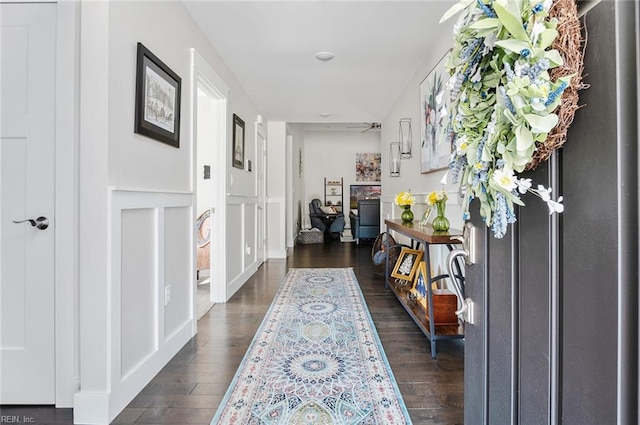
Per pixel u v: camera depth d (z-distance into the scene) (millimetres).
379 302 3219
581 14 619
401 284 3312
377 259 4223
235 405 1622
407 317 2811
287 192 6941
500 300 876
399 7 2432
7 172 1600
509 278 833
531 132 616
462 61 775
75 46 1571
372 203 7270
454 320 2291
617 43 532
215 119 3297
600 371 569
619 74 529
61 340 1593
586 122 599
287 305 3135
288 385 1792
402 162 4344
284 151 5906
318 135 9031
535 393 738
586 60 601
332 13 2506
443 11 2484
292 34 2814
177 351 2199
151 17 1934
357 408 1592
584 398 604
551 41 599
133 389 1700
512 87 611
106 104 1533
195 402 1654
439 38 2877
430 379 1850
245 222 4117
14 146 1601
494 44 663
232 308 3076
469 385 1053
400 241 4602
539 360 724
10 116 1597
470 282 1039
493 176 687
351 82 3941
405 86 4086
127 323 1685
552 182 680
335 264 5141
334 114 5371
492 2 652
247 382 1824
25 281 1603
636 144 507
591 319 588
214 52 3049
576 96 609
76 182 1582
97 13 1533
